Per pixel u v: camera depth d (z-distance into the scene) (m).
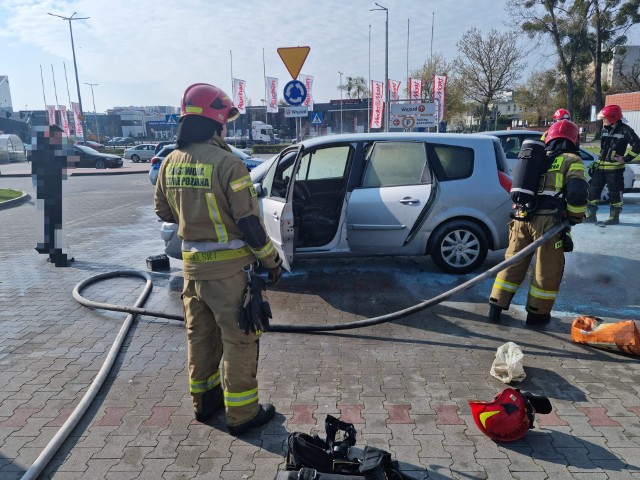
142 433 3.16
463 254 6.15
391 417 3.27
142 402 3.53
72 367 4.10
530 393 3.19
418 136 6.12
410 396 3.52
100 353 4.36
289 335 4.60
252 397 3.10
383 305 5.34
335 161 6.61
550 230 4.35
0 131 55.56
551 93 48.91
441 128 29.88
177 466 2.84
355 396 3.54
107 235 9.68
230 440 3.08
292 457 2.69
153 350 4.39
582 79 45.34
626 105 33.12
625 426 3.12
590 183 8.94
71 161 7.25
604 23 34.62
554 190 4.39
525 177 4.45
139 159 38.41
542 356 4.07
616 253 7.01
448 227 6.04
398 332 4.62
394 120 17.36
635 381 3.66
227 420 3.10
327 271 6.59
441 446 2.97
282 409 3.39
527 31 35.00
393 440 3.03
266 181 6.13
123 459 2.91
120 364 4.12
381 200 5.95
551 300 4.57
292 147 6.08
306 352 4.25
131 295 5.92
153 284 6.30
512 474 2.72
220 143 3.05
